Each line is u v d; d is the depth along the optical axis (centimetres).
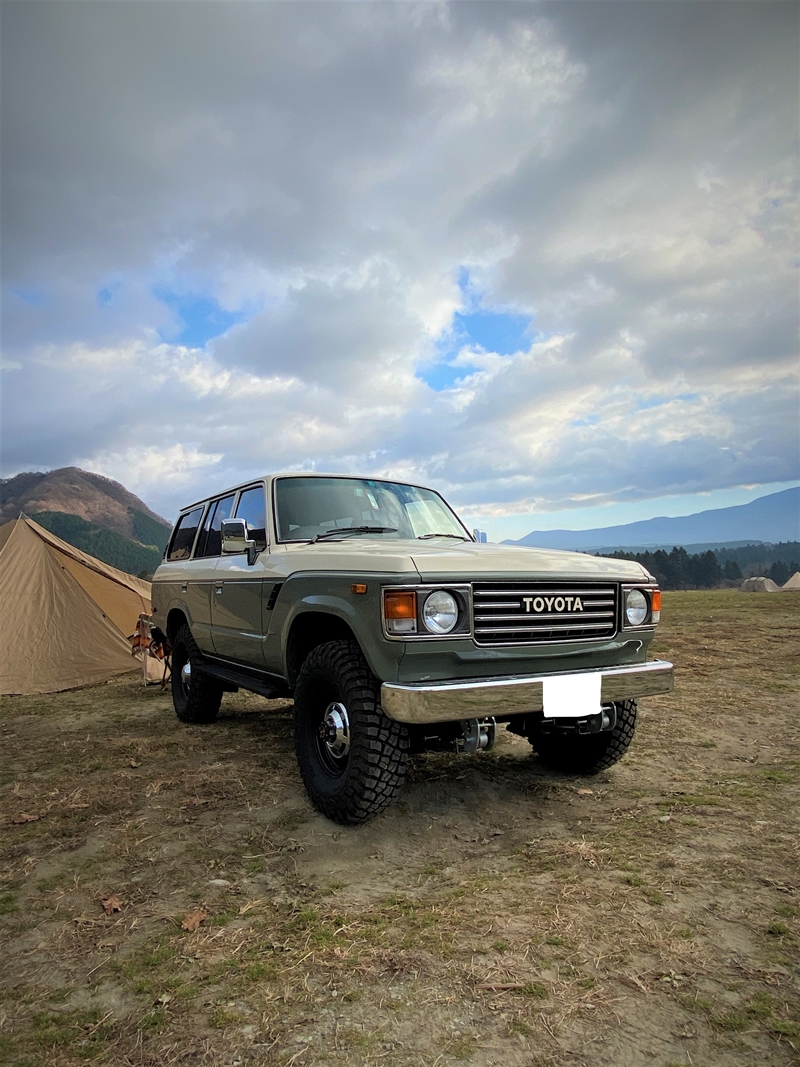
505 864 300
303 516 462
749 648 1048
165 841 333
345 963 222
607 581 363
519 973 213
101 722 632
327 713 362
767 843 311
